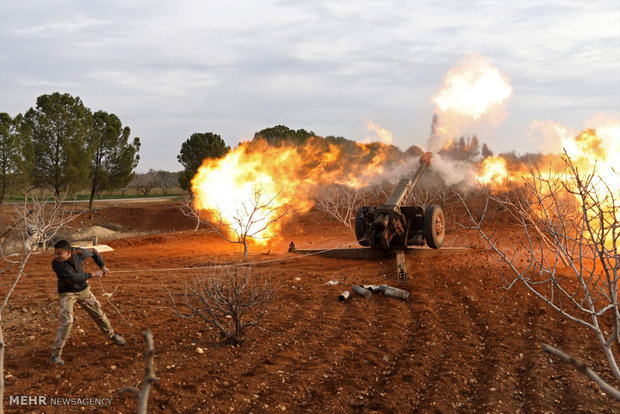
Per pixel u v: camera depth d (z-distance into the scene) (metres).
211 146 41.62
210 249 18.33
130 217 39.84
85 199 59.16
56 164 41.56
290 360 6.93
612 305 3.93
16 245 15.12
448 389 5.96
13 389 5.73
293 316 9.12
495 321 8.64
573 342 7.51
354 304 9.91
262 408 5.47
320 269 13.37
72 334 7.73
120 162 47.84
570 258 4.32
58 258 6.66
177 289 10.86
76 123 42.19
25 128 40.88
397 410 5.49
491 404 5.53
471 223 20.81
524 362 6.86
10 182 37.44
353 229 23.25
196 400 5.64
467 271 12.18
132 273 13.04
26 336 7.61
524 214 5.24
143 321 8.49
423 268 12.91
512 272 11.86
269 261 14.57
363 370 6.57
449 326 8.48
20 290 10.77
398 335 8.05
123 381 6.03
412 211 14.27
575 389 5.88
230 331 8.04
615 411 5.35
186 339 7.71
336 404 5.60
